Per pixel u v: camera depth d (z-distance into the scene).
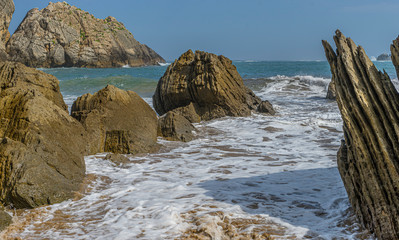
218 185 6.28
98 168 7.36
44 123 6.30
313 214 4.91
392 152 4.17
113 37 92.75
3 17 68.25
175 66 15.54
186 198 5.59
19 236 4.38
